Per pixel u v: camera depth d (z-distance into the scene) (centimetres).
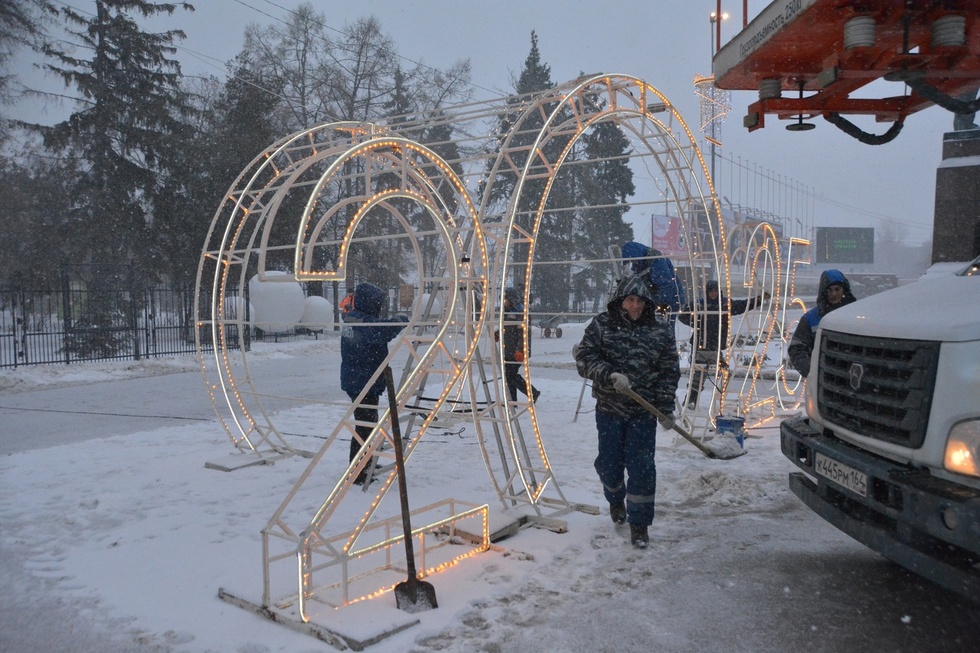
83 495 595
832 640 338
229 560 448
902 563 318
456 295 464
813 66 571
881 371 346
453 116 657
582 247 3450
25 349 1738
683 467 675
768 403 1034
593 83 569
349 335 623
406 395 436
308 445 794
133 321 1895
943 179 1098
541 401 1110
